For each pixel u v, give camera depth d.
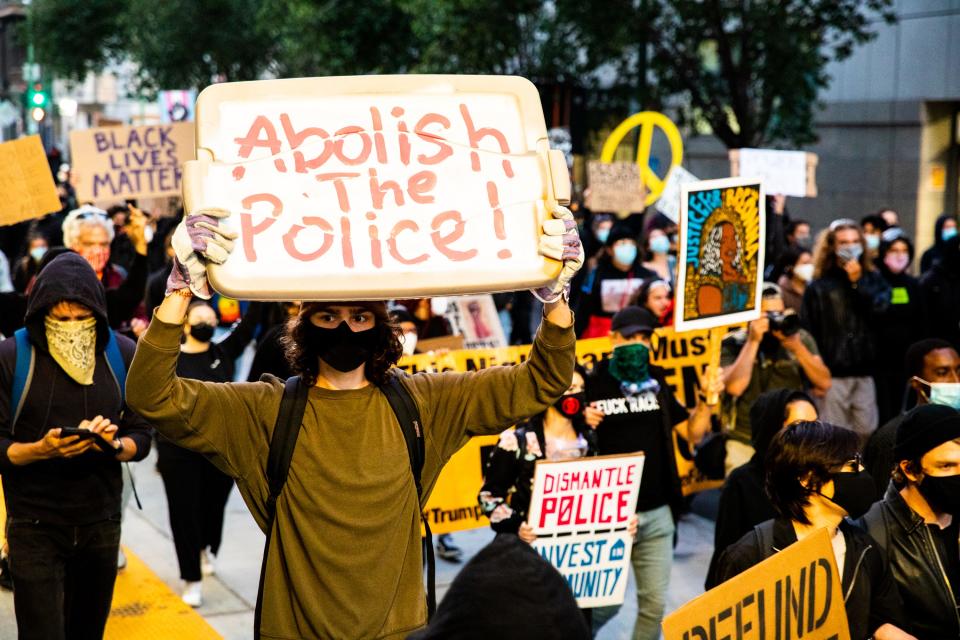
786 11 17.66
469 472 7.47
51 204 7.04
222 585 7.59
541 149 3.46
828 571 3.87
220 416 3.39
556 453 5.60
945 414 4.18
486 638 1.97
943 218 13.62
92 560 5.04
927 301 11.30
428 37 22.25
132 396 3.26
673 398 6.19
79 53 37.38
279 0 26.44
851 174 22.83
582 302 10.81
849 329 9.13
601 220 13.88
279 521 3.42
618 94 19.78
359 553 3.39
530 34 21.50
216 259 3.11
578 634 2.01
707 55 21.53
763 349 7.95
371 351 3.43
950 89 20.88
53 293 4.82
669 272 12.57
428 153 3.39
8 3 49.78
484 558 2.06
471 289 3.28
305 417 3.43
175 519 7.09
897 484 4.34
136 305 6.81
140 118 42.50
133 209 6.79
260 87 3.40
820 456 3.98
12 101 50.34
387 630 3.43
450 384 3.63
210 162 3.26
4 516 6.11
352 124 3.40
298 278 3.19
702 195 5.85
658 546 5.96
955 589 4.33
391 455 3.45
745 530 5.18
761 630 3.71
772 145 21.23
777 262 11.71
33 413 4.93
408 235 3.29
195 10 32.12
